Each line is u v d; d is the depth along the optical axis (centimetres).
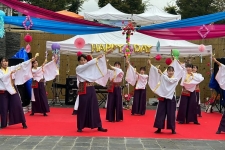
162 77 672
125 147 525
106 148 515
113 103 838
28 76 716
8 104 696
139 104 1000
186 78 819
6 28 1180
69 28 858
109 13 1245
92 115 659
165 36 901
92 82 665
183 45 1187
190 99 822
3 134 623
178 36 894
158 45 991
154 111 1118
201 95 1448
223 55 1424
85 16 1258
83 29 864
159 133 671
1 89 683
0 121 714
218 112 1115
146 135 645
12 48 1223
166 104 673
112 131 682
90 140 578
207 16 868
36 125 743
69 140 574
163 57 1307
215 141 594
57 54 1052
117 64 877
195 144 564
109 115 837
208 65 1364
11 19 805
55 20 841
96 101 670
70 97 1240
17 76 703
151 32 895
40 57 1458
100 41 1159
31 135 616
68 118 872
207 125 805
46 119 848
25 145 528
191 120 821
